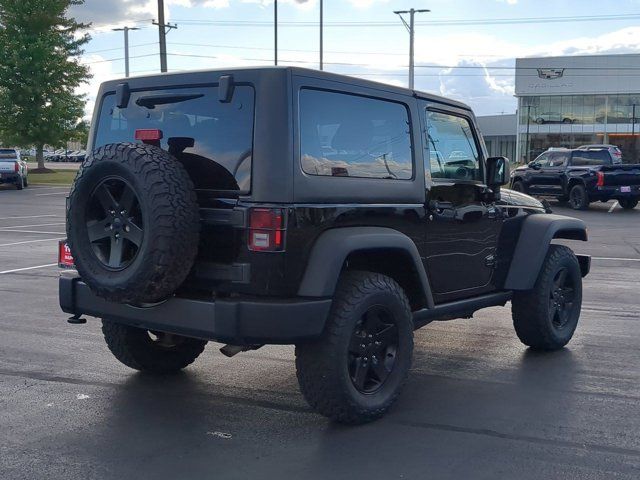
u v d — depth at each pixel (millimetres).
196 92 4934
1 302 9344
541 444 4777
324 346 4766
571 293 7312
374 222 5094
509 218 6645
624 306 9336
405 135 5465
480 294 6410
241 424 5113
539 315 6863
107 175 4633
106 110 5523
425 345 7402
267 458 4527
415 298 5602
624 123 81375
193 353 6289
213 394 5766
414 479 4230
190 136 4922
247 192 4621
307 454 4594
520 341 7496
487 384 6090
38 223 20125
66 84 43812
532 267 6668
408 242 5207
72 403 5531
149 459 4504
